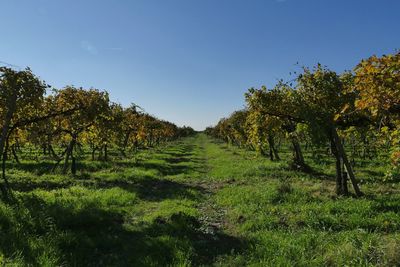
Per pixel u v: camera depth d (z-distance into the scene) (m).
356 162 30.50
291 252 9.79
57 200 15.46
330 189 18.89
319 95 17.58
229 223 13.68
